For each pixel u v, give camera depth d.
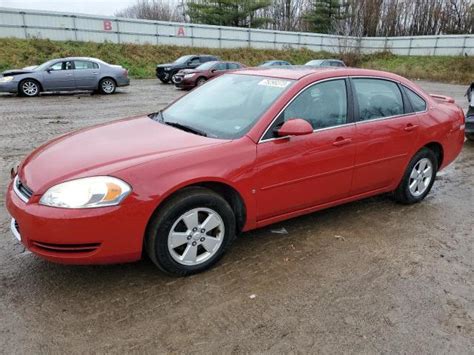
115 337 2.47
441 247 3.71
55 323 2.57
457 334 2.59
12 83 14.67
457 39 34.59
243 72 4.21
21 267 3.16
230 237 3.23
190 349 2.40
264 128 3.27
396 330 2.61
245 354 2.38
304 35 37.72
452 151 4.87
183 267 3.04
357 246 3.67
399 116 4.22
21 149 6.93
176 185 2.83
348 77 3.89
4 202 4.42
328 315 2.73
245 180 3.14
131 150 3.03
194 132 3.42
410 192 4.54
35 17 25.66
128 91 17.80
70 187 2.64
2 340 2.41
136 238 2.78
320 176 3.61
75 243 2.63
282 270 3.24
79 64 15.81
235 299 2.86
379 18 44.91
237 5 43.38
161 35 30.73
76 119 10.21
